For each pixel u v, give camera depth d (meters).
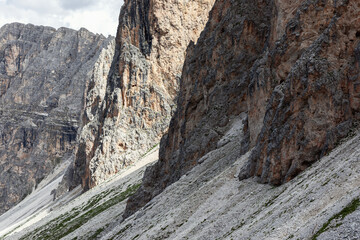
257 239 37.47
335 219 30.72
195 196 68.44
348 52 53.41
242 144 77.38
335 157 45.16
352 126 49.81
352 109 50.56
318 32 65.25
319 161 49.16
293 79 56.75
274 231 36.56
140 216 84.44
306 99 54.94
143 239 64.94
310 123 53.12
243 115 98.69
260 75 74.06
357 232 27.39
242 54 107.50
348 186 35.28
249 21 109.38
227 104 103.38
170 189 85.25
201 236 51.28
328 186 37.81
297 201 40.12
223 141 90.94
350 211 30.30
